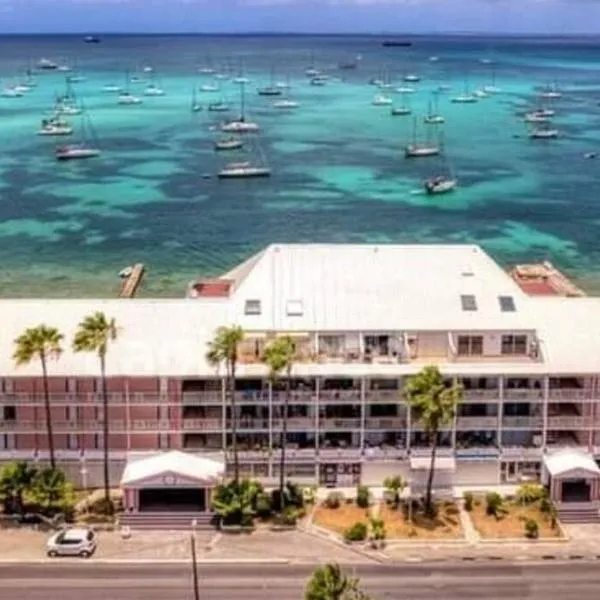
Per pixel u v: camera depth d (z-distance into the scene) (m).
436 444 82.12
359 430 82.94
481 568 70.50
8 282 139.75
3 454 82.06
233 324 83.56
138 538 74.56
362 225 172.62
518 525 76.50
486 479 82.75
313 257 89.19
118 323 84.19
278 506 78.25
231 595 66.75
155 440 82.88
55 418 82.12
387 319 84.19
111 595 66.69
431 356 84.38
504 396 82.56
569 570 70.38
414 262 89.12
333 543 73.94
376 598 66.12
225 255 153.38
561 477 78.75
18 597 66.25
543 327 85.06
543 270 129.38
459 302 85.88
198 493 78.75
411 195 196.75
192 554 67.31
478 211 184.38
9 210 181.50
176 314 85.00
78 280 140.88
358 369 81.81
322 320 84.00
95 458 82.06
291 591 67.31
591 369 81.94
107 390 81.56
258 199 192.12
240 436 83.00
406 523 76.62
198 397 81.88
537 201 193.25
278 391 81.69
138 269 144.00
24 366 80.62
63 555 71.69
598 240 165.25
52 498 75.94
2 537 74.38
